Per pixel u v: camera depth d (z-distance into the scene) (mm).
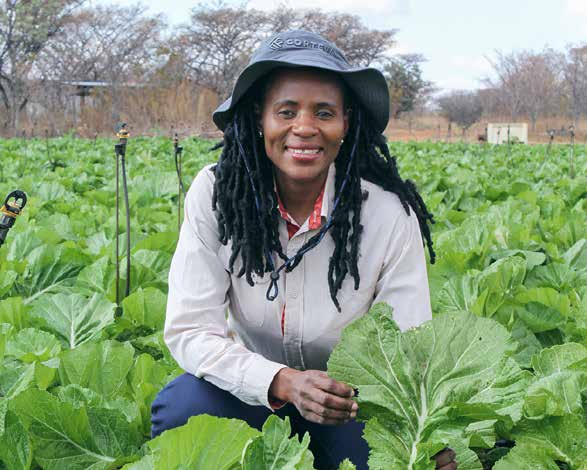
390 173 2785
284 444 2104
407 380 2244
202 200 2783
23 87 39875
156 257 4945
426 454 2104
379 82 2611
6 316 3879
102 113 38594
